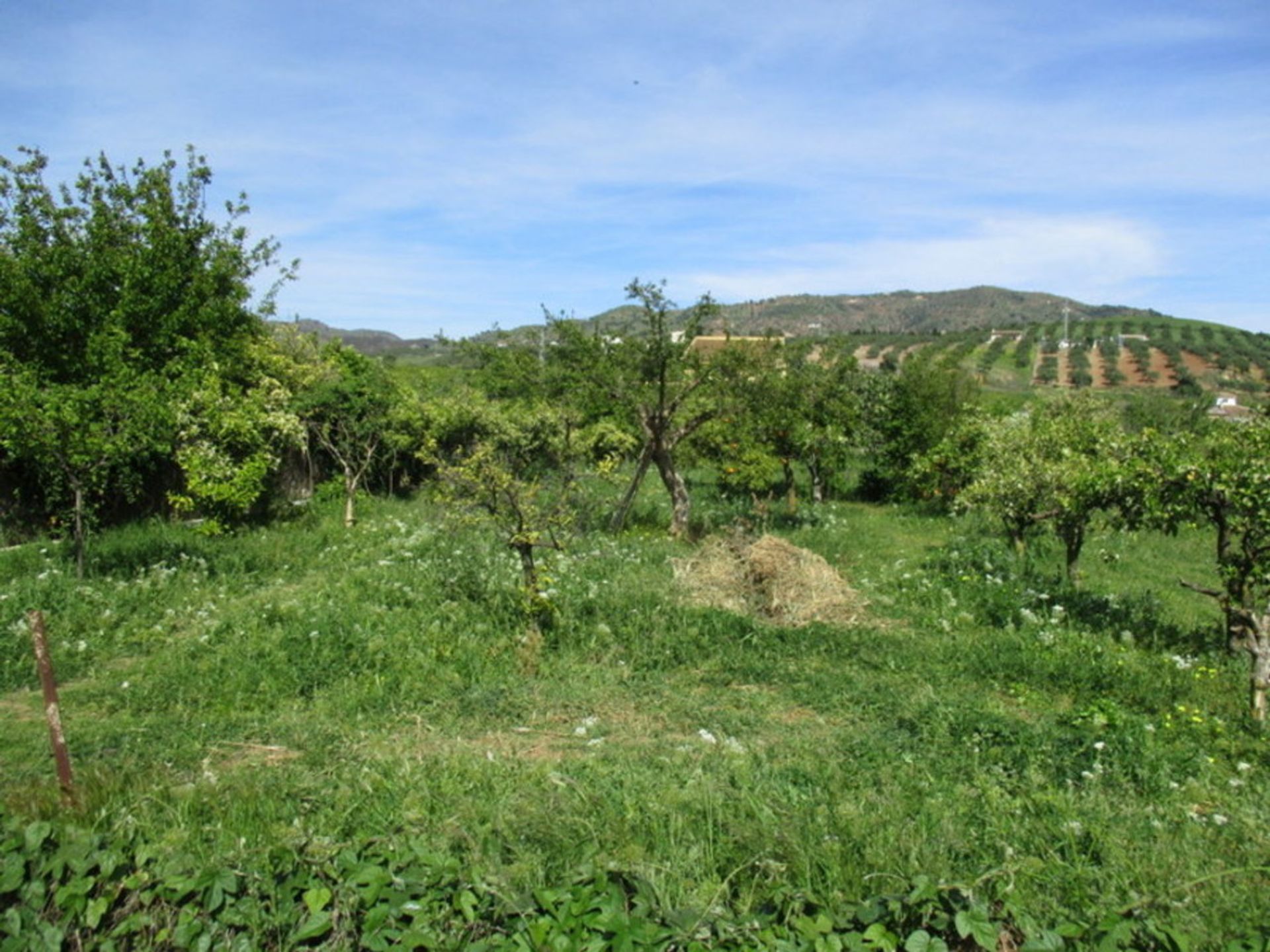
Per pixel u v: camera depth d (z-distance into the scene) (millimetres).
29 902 3469
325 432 16250
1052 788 5164
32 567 10430
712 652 8227
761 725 6477
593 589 9602
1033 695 7281
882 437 22188
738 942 3326
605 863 3855
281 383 17125
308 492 17094
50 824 3885
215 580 10414
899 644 8547
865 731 6352
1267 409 9039
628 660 7996
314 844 3869
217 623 8406
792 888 3697
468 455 16516
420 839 4027
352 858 3691
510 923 3393
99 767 5305
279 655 7570
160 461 13734
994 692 7418
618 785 5172
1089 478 9164
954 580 11164
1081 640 8500
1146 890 3961
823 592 10000
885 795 5078
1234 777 5641
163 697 6836
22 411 9469
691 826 4551
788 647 8414
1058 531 11992
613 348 14172
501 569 10398
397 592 9586
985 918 3322
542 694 7027
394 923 3365
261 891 3564
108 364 12453
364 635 8039
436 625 8320
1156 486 8492
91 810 4508
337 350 21297
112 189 16109
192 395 13266
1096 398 20016
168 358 15297
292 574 11023
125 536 12000
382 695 6910
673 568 10969
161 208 16172
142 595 9391
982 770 5523
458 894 3461
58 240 15148
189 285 16031
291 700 6910
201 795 4836
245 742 6062
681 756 5688
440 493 9758
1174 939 3230
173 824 4445
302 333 21438
